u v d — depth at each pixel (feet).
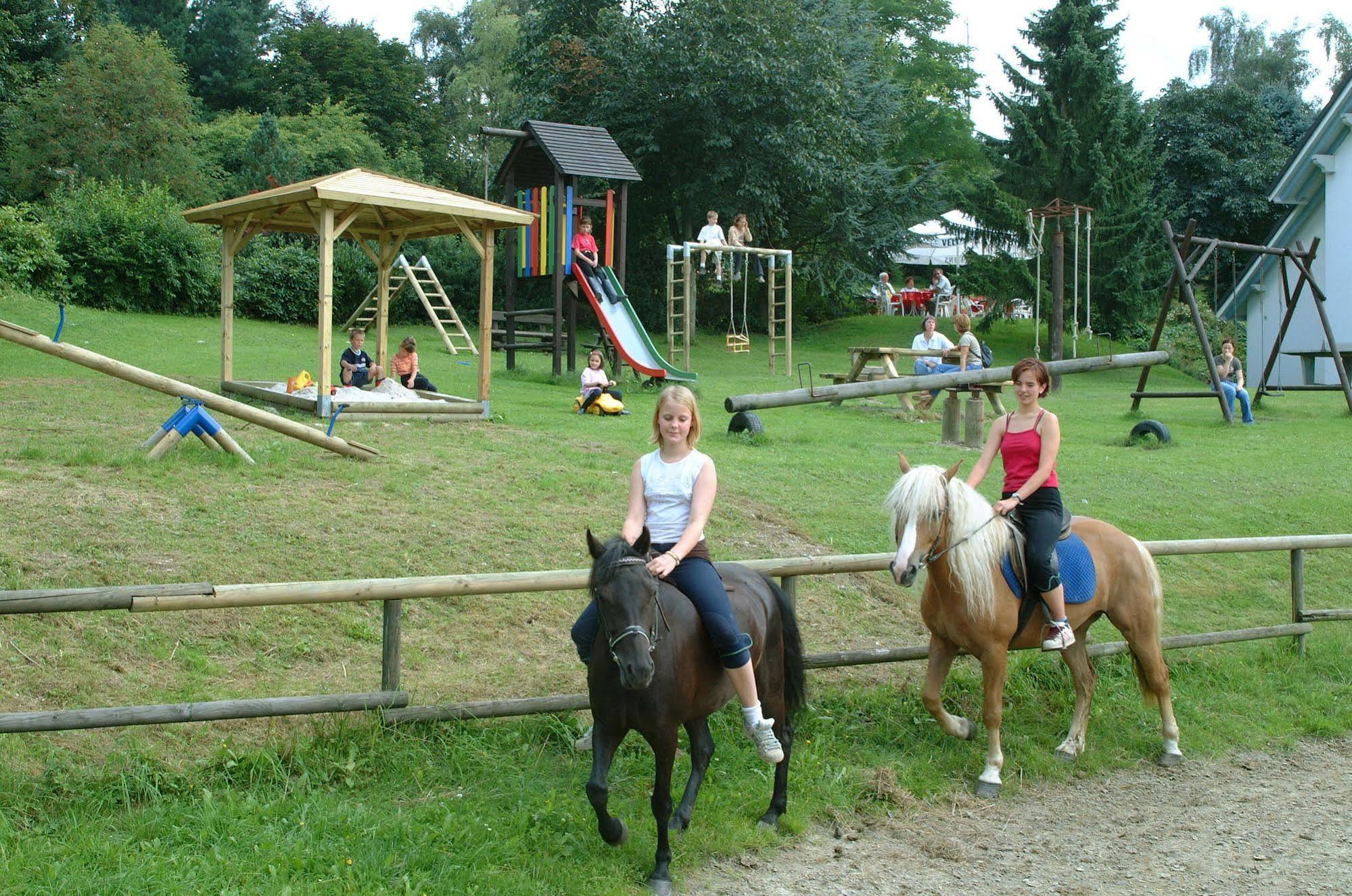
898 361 97.86
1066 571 21.26
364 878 14.70
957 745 22.02
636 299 125.49
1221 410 66.80
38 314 72.79
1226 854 17.97
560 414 50.16
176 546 25.31
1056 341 94.79
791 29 108.78
